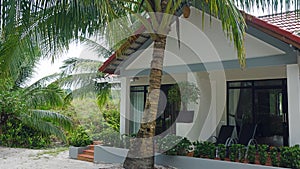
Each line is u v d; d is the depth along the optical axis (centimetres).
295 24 1099
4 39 736
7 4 569
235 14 673
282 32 877
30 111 1703
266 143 1227
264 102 1269
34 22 734
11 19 576
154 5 885
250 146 918
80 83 1370
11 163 1234
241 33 701
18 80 1873
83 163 1209
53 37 757
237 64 1009
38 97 1709
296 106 898
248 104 1310
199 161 972
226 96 1366
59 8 686
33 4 614
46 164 1200
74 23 736
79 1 684
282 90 1220
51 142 1973
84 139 1362
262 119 1267
